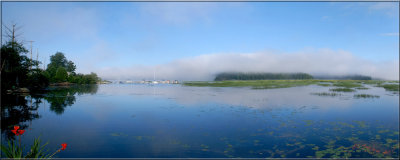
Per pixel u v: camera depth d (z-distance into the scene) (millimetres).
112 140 8836
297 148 7980
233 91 37219
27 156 6805
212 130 10492
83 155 7137
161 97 26375
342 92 34031
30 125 11367
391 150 7727
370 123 12117
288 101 22031
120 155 7188
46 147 7922
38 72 47531
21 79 37312
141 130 10469
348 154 7367
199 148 7957
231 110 16312
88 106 18422
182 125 11523
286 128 10898
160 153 7367
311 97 26141
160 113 15047
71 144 8289
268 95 29000
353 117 13797
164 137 9273
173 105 19109
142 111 15891
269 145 8320
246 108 17344
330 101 22172
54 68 67062
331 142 8664
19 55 35375
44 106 18344
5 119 12898
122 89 44344
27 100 22609
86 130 10367
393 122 12281
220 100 22969
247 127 11117
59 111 15891
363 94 30031
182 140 8898
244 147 8078
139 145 8242
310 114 14773
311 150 7781
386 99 24000
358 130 10570
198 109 16875
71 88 47031
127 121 12492
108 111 15922
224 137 9320
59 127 10984
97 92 34969
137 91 37781
